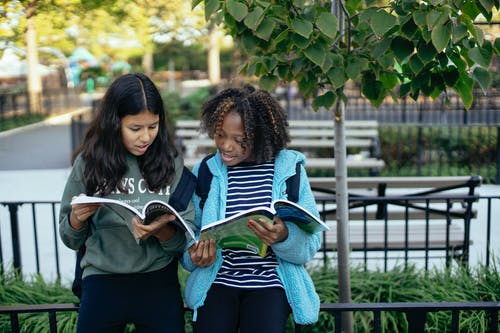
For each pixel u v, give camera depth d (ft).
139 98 7.27
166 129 7.83
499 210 25.08
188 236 7.73
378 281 12.42
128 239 7.60
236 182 8.18
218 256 8.00
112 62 70.18
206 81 94.73
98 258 7.58
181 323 7.73
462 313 11.50
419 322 8.14
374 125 31.04
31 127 58.54
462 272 12.98
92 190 7.51
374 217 15.19
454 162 33.40
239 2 8.34
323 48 8.54
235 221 7.09
